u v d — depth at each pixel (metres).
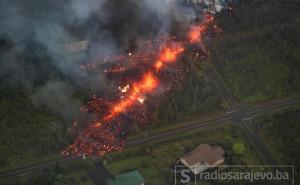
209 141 152.25
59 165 143.00
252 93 170.75
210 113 163.25
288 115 159.50
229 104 166.75
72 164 143.62
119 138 153.38
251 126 158.00
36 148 148.38
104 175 141.12
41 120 157.25
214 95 168.25
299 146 147.38
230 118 161.50
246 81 175.38
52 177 137.00
